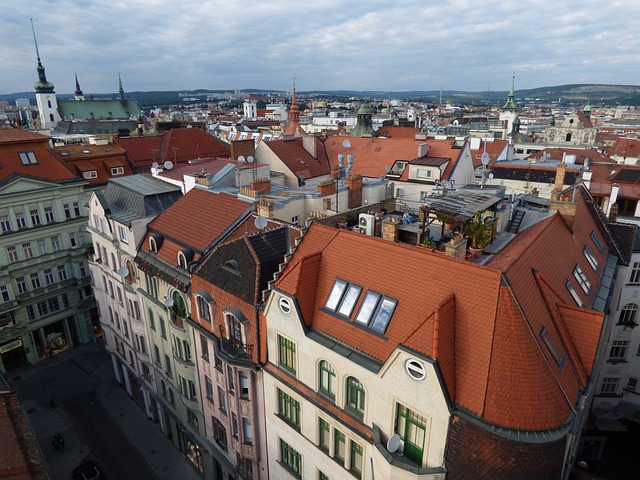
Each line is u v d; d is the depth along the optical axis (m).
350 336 22.14
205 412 34.25
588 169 62.81
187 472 39.03
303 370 24.25
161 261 35.78
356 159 66.00
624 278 34.69
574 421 18.02
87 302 58.75
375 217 29.42
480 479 17.72
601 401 38.66
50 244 54.31
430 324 18.69
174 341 35.19
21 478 19.20
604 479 35.25
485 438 17.16
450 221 26.64
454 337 19.11
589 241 33.12
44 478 19.70
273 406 27.11
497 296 18.89
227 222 34.66
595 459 37.44
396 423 20.09
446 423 17.91
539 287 21.84
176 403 39.03
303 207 37.44
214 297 29.78
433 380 17.83
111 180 46.81
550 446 16.95
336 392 22.58
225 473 35.00
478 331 18.69
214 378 31.42
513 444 16.80
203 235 34.56
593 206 37.84
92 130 145.75
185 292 32.44
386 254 23.56
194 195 39.97
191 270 32.25
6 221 50.09
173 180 45.75
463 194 29.25
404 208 37.62
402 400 19.22
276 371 26.03
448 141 62.53
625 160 92.31
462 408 17.75
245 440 30.11
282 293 24.31
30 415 46.16
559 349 19.94
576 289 25.48
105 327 49.75
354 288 23.42
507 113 171.38
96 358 56.78
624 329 36.41
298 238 28.11
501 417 17.12
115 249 41.56
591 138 163.00
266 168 45.22
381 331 21.27
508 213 31.42
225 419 31.66
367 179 48.12
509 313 18.44
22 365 54.78
